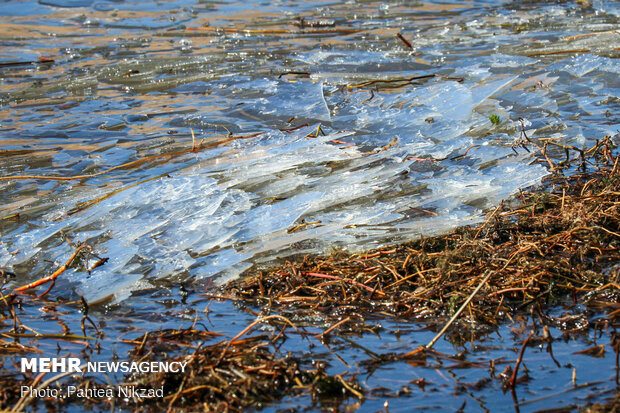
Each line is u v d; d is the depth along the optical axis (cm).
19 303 378
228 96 746
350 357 320
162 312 365
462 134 598
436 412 282
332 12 1176
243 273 398
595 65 773
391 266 388
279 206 470
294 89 748
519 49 881
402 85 758
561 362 310
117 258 417
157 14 1193
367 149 573
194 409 288
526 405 284
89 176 546
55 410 295
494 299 357
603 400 283
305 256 403
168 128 654
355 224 444
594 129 593
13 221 473
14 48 986
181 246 429
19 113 712
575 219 419
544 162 530
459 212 452
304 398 294
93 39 1033
